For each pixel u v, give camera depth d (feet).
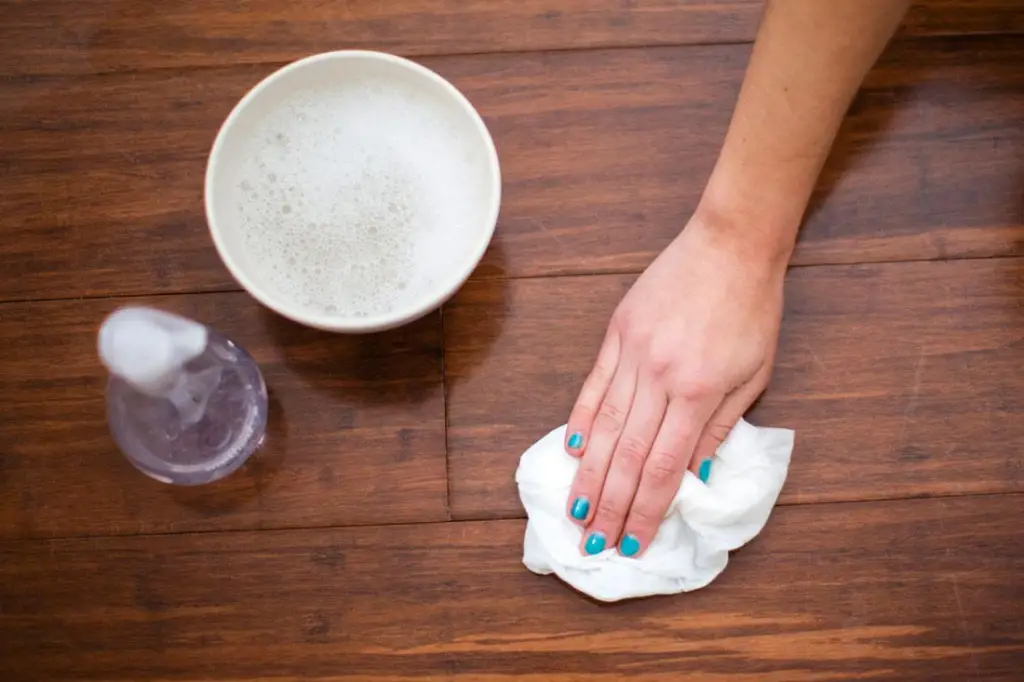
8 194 2.37
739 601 2.27
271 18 2.42
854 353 2.34
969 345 2.35
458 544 2.28
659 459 2.19
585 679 2.26
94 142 2.39
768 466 2.26
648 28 2.41
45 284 2.35
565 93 2.40
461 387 2.32
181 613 2.27
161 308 2.34
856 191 2.38
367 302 2.20
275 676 2.26
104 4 2.42
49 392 2.32
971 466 2.32
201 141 2.39
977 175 2.39
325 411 2.31
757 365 2.23
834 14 1.93
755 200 2.16
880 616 2.28
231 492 2.30
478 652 2.26
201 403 2.21
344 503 2.29
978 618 2.28
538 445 2.27
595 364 2.28
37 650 2.26
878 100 2.40
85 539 2.29
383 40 2.42
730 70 2.40
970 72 2.40
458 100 2.18
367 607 2.27
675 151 2.39
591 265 2.35
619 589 2.23
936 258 2.37
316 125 2.24
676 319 2.21
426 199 2.23
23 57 2.40
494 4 2.42
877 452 2.32
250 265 2.19
